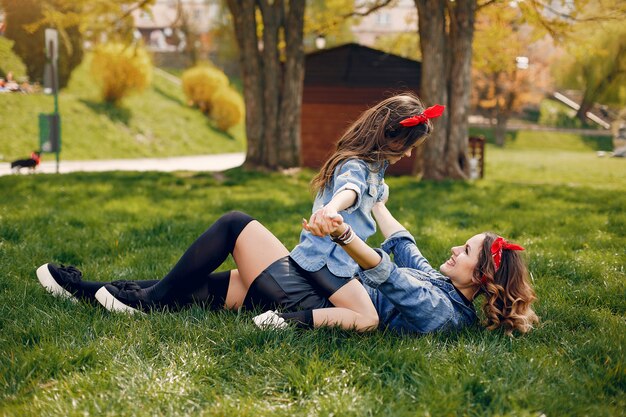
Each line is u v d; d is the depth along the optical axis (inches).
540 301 159.9
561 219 303.0
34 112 948.6
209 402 100.8
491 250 125.7
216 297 137.4
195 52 1827.0
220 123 1323.8
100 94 1151.6
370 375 108.8
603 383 108.1
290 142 587.2
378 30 2534.5
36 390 102.9
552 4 500.7
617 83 1403.8
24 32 948.6
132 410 96.8
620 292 171.0
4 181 438.6
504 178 808.3
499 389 102.7
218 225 131.3
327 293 125.2
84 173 521.3
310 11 1284.4
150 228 254.2
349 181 116.4
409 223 291.1
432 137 542.6
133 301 136.3
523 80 1568.7
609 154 1374.3
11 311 138.8
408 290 121.2
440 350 120.1
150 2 558.9
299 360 114.2
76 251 209.5
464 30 531.8
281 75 586.6
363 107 678.5
